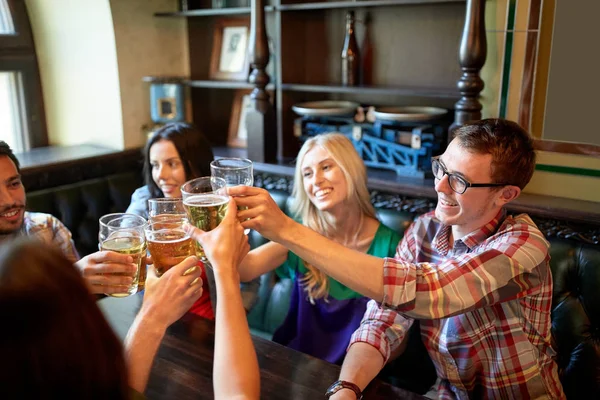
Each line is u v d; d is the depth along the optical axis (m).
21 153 2.69
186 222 1.01
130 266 1.07
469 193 1.16
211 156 2.00
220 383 0.79
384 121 2.25
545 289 1.23
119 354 0.51
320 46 2.63
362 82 2.56
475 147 1.13
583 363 1.56
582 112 1.89
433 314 1.09
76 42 2.79
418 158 2.14
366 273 1.08
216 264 0.91
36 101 2.95
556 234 1.73
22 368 0.43
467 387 1.32
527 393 1.26
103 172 2.70
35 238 0.50
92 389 0.47
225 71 2.89
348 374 1.15
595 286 1.56
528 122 2.00
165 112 2.80
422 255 1.43
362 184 1.63
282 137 2.54
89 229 2.58
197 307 1.60
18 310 0.43
